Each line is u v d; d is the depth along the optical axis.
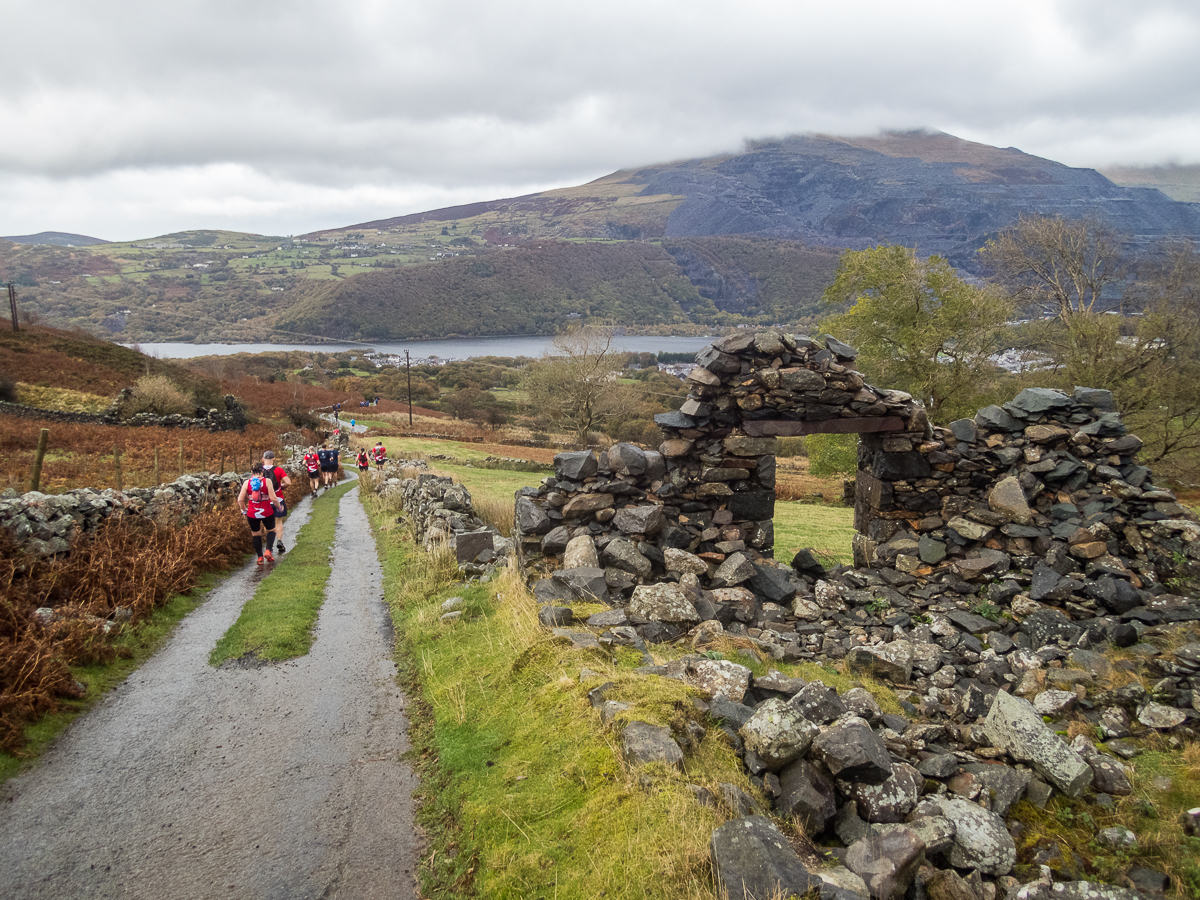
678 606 7.67
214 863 4.10
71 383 49.25
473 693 6.16
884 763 4.21
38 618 6.62
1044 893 3.63
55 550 8.30
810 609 9.52
